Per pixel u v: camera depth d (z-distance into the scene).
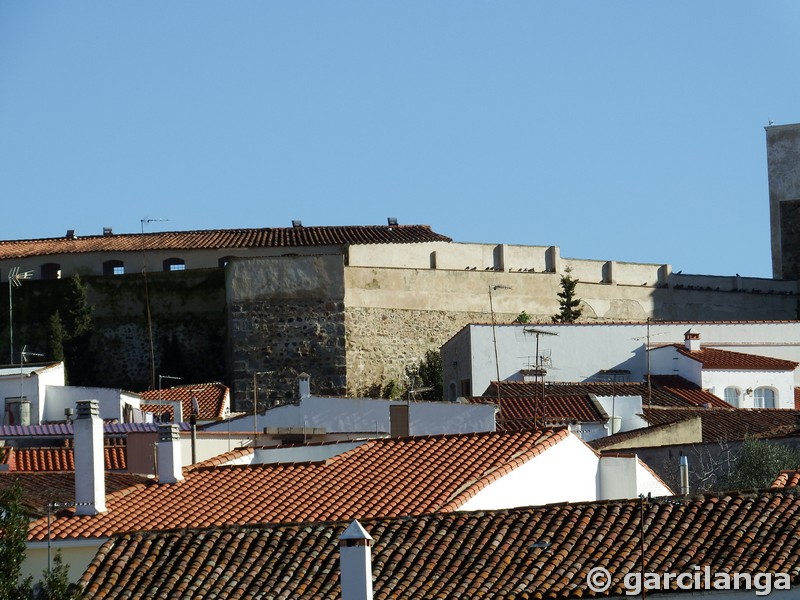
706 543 97.00
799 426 163.00
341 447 132.12
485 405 158.62
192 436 137.50
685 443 151.75
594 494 121.56
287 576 100.81
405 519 104.00
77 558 109.19
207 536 105.19
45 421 181.88
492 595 95.81
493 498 113.88
